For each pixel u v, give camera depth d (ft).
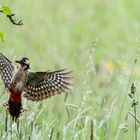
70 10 84.43
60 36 75.51
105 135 40.16
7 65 32.04
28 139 36.24
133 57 55.72
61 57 64.75
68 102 46.44
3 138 35.81
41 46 70.33
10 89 31.30
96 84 49.11
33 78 32.19
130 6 82.33
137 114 47.78
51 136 36.32
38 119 39.45
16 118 31.45
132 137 44.91
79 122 39.52
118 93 50.55
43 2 82.38
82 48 63.00
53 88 32.60
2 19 65.16
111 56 66.49
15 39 66.44
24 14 76.33
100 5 85.66
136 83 43.06
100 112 43.01
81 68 58.18
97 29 78.89
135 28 73.46
